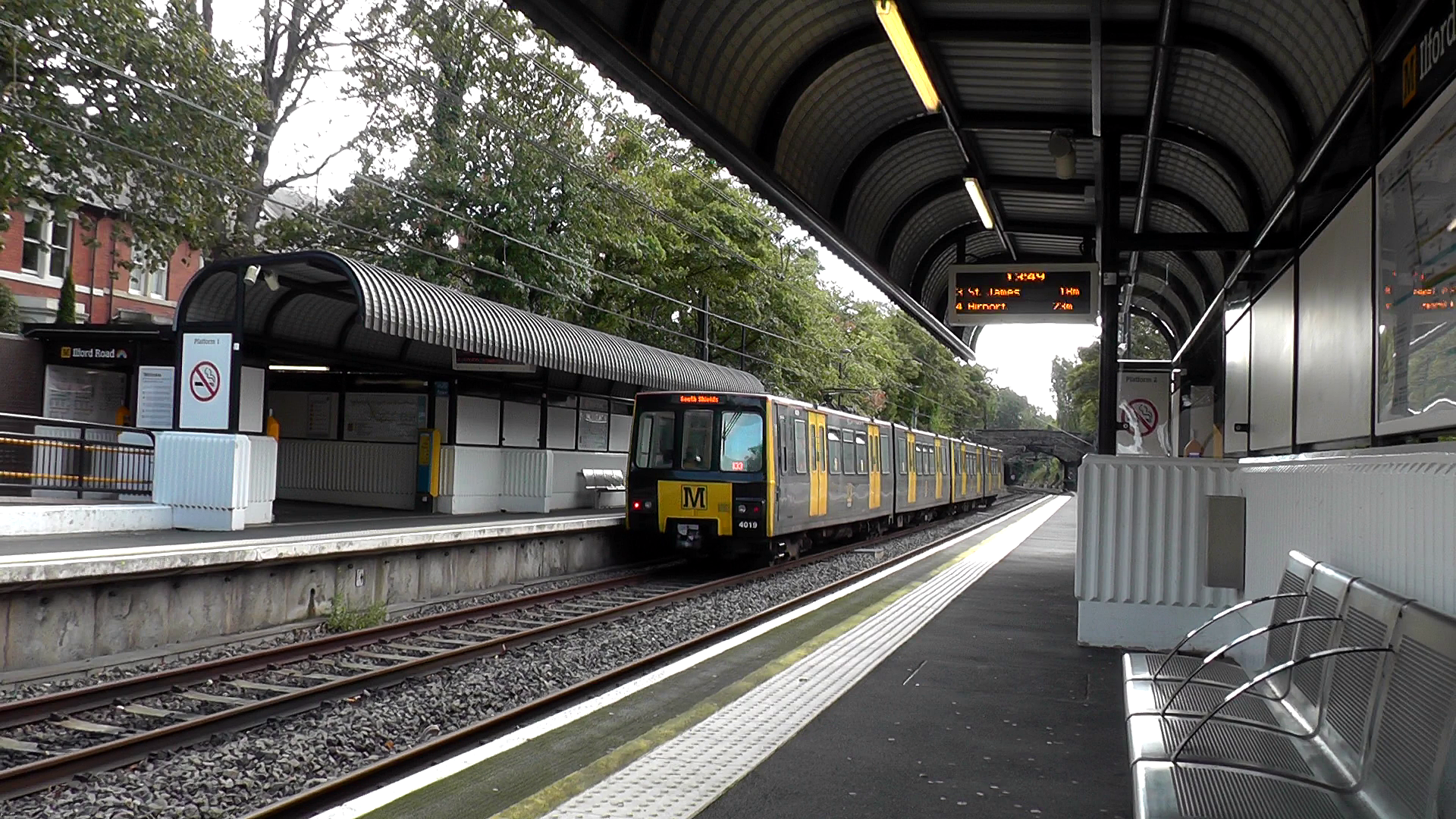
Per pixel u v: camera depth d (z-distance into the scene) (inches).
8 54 810.8
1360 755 157.8
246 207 1095.0
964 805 197.6
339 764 271.3
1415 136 225.3
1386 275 247.9
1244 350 470.6
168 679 353.7
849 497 984.3
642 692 289.1
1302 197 350.3
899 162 492.4
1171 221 587.2
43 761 253.3
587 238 1111.6
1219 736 187.0
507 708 338.3
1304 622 193.8
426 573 609.9
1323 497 225.9
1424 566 161.5
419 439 869.2
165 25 928.3
